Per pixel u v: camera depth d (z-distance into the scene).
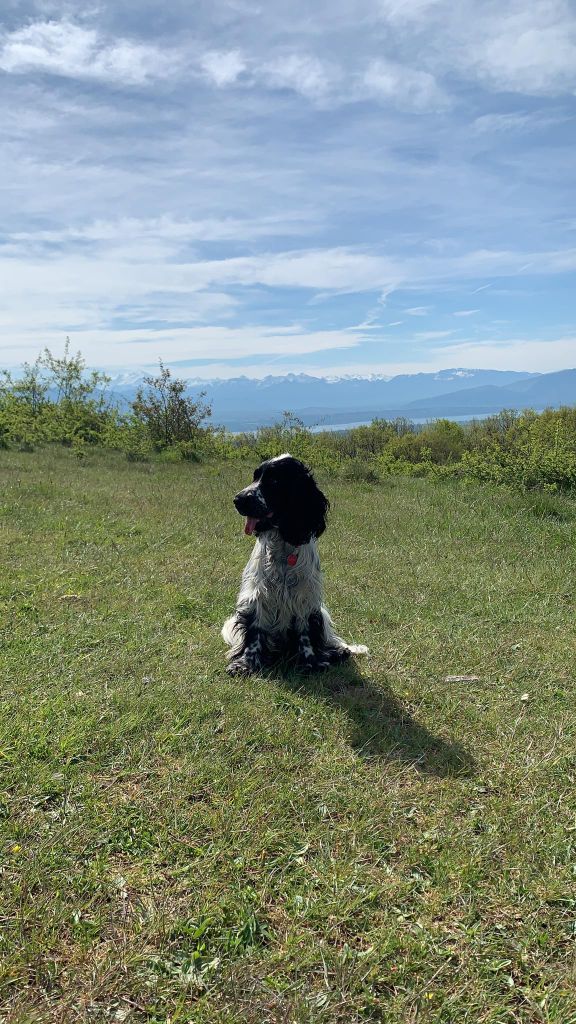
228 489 4.25
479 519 3.48
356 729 1.35
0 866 0.93
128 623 1.85
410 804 1.11
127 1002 0.74
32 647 1.63
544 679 1.61
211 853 0.97
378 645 1.83
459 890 0.92
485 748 1.29
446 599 2.21
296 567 1.69
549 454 4.52
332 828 1.04
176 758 1.21
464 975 0.79
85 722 1.28
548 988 0.77
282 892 0.91
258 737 1.30
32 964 0.78
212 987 0.76
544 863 0.97
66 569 2.33
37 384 7.81
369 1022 0.73
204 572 2.39
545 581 2.40
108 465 5.42
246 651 1.70
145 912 0.86
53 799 1.08
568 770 1.22
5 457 5.41
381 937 0.84
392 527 3.26
